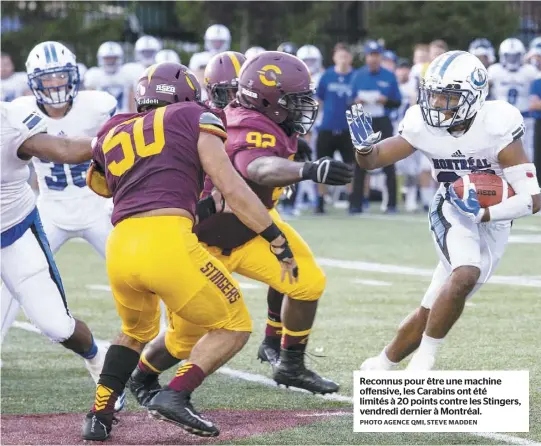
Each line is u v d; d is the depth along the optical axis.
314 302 15.73
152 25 65.25
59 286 14.70
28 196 14.62
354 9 66.44
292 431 14.05
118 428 14.42
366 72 41.25
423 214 43.81
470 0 63.38
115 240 13.16
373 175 50.59
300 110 15.02
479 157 15.02
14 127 13.84
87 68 60.66
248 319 13.51
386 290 25.14
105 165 13.51
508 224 15.64
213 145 13.09
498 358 17.84
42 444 13.66
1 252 14.40
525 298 23.64
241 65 16.61
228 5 60.84
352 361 18.06
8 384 16.94
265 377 17.22
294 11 62.66
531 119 46.19
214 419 14.70
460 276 14.60
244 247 15.48
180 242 12.88
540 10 66.94
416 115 15.35
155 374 15.37
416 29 63.59
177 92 13.96
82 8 60.97
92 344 15.21
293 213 43.75
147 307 13.73
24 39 60.00
